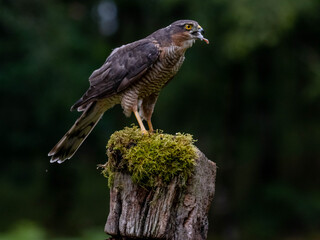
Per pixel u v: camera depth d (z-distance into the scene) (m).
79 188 19.03
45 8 15.38
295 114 17.72
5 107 15.93
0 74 14.64
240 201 17.69
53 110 15.29
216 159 17.20
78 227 16.95
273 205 17.39
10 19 14.30
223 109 17.05
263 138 18.36
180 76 15.91
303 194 18.42
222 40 14.57
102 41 17.95
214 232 16.89
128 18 18.14
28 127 16.19
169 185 4.45
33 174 18.30
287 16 12.88
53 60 14.91
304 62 15.72
